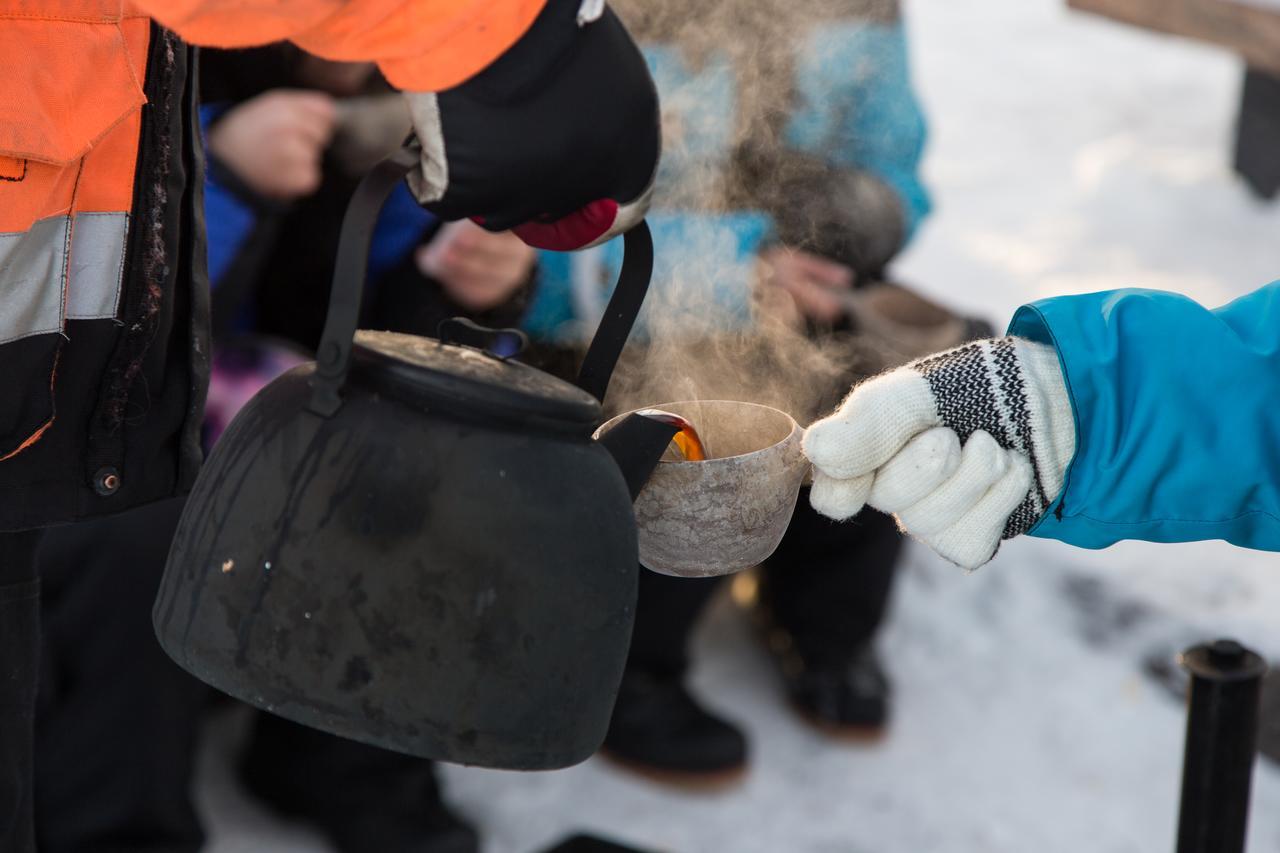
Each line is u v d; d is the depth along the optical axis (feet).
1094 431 3.34
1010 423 3.30
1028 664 8.61
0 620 3.64
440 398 2.74
